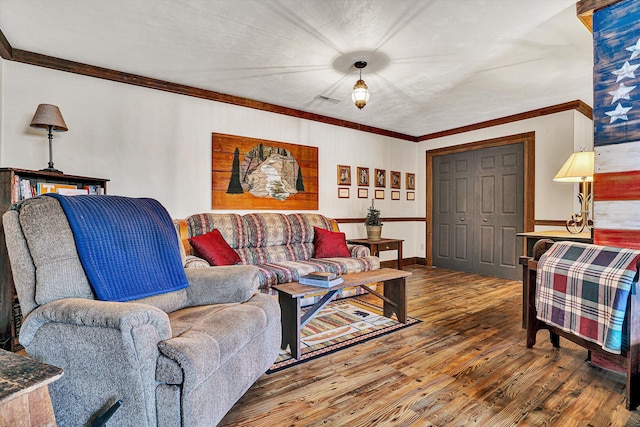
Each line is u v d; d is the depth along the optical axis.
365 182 5.04
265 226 3.68
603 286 1.65
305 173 4.38
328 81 3.34
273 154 4.09
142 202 1.86
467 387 1.78
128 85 3.14
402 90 3.58
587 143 4.23
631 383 1.57
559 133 4.08
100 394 1.14
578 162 2.66
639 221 1.81
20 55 2.64
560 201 4.07
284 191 4.18
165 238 1.83
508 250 4.62
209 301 1.84
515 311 3.12
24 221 1.32
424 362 2.08
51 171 2.46
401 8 2.13
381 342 2.40
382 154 5.28
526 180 4.39
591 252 1.83
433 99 3.88
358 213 4.96
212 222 3.37
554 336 2.29
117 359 1.10
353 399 1.67
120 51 2.70
